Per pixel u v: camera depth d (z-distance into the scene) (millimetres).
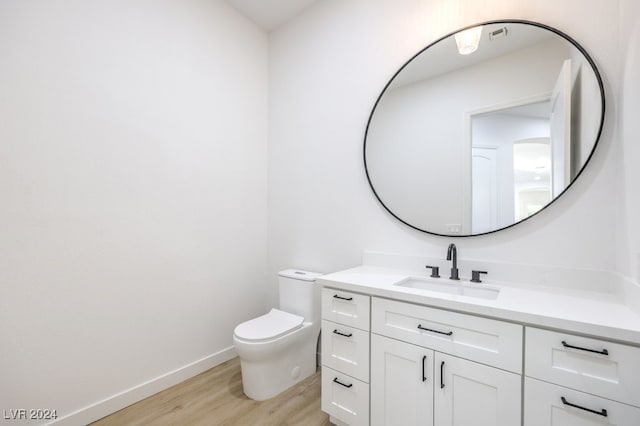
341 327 1458
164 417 1576
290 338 1780
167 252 1887
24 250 1357
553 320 909
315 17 2250
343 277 1542
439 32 1663
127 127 1702
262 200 2541
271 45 2566
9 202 1320
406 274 1628
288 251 2414
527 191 1386
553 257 1325
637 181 1003
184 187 1984
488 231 1483
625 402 822
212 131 2160
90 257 1555
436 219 1647
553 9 1338
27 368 1357
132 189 1722
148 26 1806
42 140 1404
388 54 1859
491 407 1031
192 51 2039
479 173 1519
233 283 2295
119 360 1655
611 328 826
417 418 1205
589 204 1242
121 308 1669
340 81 2092
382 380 1308
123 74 1687
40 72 1399
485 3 1520
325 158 2176
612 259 1192
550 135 1328
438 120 1648
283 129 2463
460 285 1438
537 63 1367
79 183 1519
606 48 1209
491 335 1036
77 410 1493
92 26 1568
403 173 1770
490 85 1493
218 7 2207
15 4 1337
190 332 2006
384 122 1843
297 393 1795
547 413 930
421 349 1196
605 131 1207
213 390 1828
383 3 1881
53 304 1434
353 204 2016
